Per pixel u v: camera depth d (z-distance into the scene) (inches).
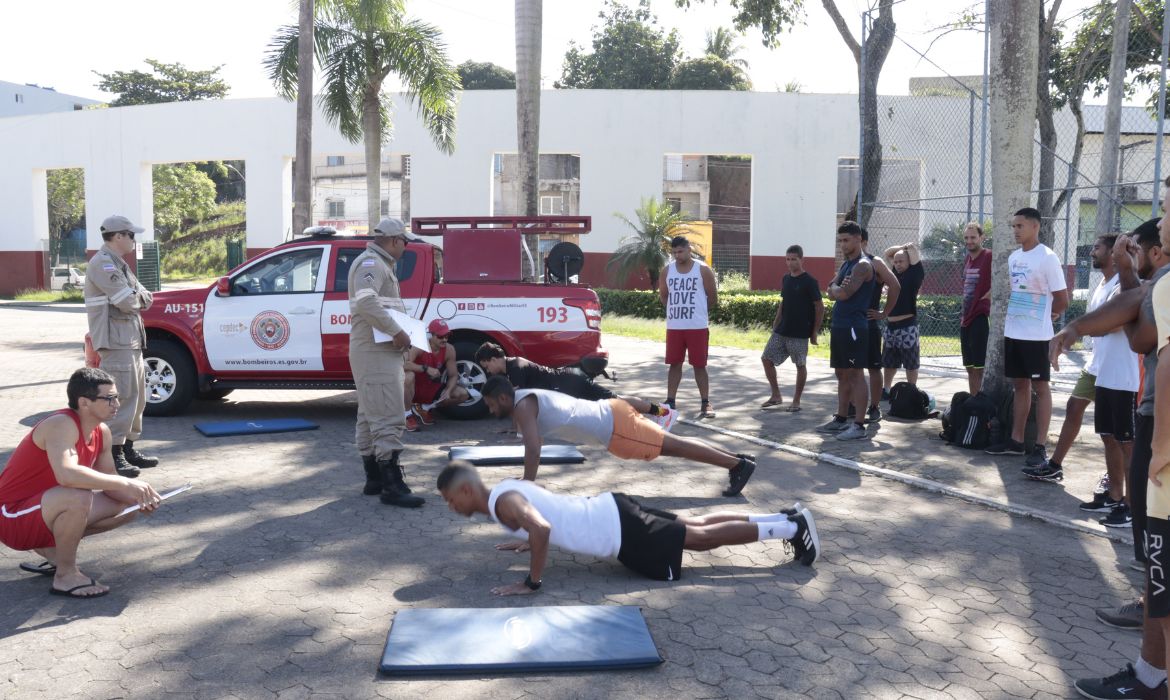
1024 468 276.4
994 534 226.4
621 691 143.6
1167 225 124.7
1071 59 892.6
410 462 295.0
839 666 153.6
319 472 282.0
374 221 769.6
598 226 1138.0
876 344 357.4
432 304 365.7
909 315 382.9
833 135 1113.4
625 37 2034.9
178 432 342.6
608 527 188.4
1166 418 116.6
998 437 308.8
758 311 872.3
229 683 145.5
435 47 749.3
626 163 1127.0
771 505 249.8
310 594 183.3
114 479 182.4
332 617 171.8
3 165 1332.4
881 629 169.0
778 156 1115.9
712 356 618.2
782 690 145.0
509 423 350.0
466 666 147.8
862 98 568.4
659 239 1071.0
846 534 225.1
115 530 223.3
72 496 178.7
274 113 1155.3
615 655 152.1
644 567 189.8
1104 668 154.5
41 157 1299.2
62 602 178.7
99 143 1250.6
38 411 384.8
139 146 1227.9
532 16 569.0
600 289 1051.9
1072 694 145.4
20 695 140.9
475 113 1130.0
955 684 148.2
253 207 1178.6
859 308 328.2
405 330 245.0
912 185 1439.5
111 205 1254.3
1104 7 807.7
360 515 237.5
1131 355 220.1
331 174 1742.1
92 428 187.0
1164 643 139.6
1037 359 282.8
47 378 490.6
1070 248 1139.3
